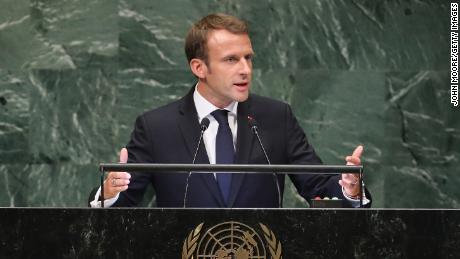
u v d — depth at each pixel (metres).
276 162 13.87
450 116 22.64
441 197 22.64
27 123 22.08
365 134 22.55
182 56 22.25
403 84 22.67
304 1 22.53
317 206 10.94
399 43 22.67
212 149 13.70
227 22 13.55
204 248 10.07
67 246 10.05
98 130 22.12
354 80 22.56
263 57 22.45
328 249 10.08
